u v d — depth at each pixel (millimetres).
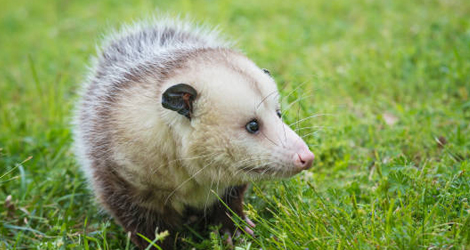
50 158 4137
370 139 3785
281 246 2621
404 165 2953
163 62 3004
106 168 2980
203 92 2666
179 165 2826
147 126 2768
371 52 5180
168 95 2590
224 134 2650
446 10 6172
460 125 3723
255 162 2674
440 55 4906
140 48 3588
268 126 2688
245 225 3037
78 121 3580
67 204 3568
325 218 2723
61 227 3047
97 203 3520
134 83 2947
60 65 6230
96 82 3537
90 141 3152
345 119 4059
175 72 2811
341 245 2432
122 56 3574
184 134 2723
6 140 4402
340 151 3762
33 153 4176
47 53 6750
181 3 7238
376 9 6645
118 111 2895
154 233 3090
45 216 3508
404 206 2760
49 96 4992
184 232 3223
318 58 5375
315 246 2471
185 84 2604
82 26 7512
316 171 3596
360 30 5969
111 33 4582
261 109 2682
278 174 2686
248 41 5961
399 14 6273
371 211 2750
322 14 6707
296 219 2705
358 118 4168
